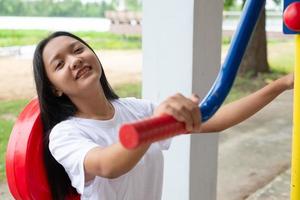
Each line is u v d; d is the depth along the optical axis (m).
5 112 5.47
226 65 0.89
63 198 1.33
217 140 2.20
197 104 0.79
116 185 1.28
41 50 1.27
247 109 1.27
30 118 1.31
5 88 6.38
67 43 1.27
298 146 1.00
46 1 11.20
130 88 7.02
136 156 0.95
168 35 2.03
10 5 10.61
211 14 2.01
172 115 0.74
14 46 8.35
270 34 12.39
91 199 1.27
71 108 1.30
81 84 1.24
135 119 1.42
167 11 2.02
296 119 1.00
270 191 3.70
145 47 2.12
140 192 1.35
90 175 1.21
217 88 0.88
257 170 4.19
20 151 1.27
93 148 1.12
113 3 12.56
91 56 1.27
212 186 2.21
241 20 0.91
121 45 10.28
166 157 2.11
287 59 10.21
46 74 1.27
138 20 11.21
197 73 2.01
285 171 4.14
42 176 1.29
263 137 5.27
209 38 2.03
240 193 3.66
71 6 11.62
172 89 2.05
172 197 2.13
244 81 8.35
